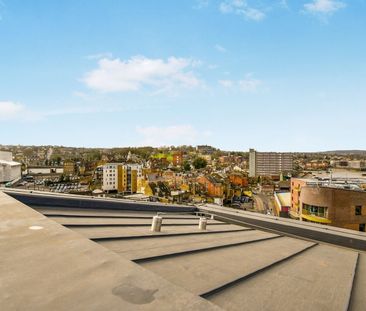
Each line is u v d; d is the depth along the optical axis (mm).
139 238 7121
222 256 6504
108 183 136625
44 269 2516
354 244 10680
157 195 95375
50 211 10055
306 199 38438
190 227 10617
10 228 3904
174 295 2076
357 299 5277
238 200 112500
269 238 10891
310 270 6656
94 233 6957
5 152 147500
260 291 4695
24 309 1882
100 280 2301
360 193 36125
